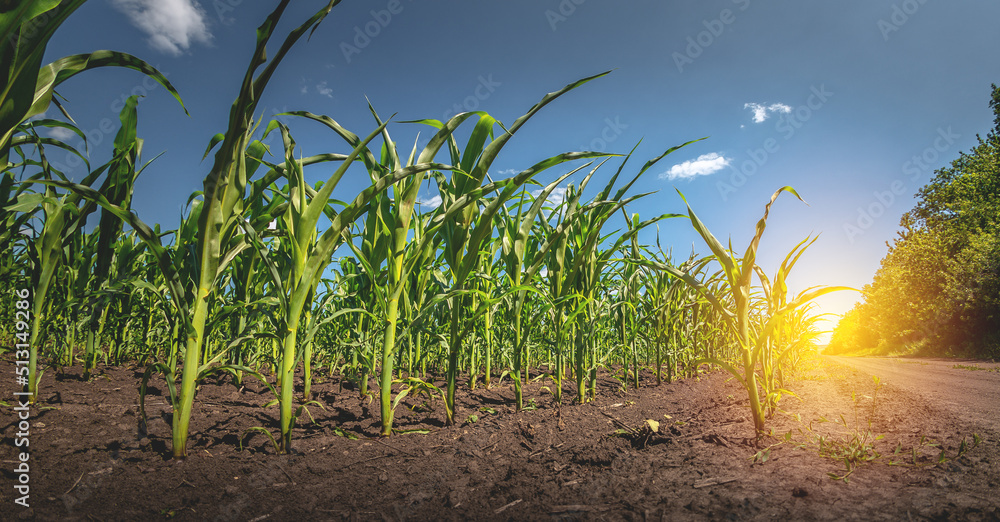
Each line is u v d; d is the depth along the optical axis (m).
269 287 2.69
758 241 1.68
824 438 1.62
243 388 2.39
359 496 1.18
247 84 1.15
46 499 1.05
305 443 1.59
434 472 1.37
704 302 3.78
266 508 1.09
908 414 2.06
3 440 1.38
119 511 1.03
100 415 1.67
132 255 2.27
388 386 1.75
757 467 1.33
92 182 1.72
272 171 1.74
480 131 1.83
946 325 16.20
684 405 2.48
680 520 0.98
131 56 1.25
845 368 4.91
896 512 0.98
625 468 1.38
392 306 1.73
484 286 2.56
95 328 2.23
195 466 1.32
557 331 2.42
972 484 1.13
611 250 2.35
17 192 1.80
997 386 3.70
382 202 1.84
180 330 1.61
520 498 1.16
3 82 0.96
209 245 1.32
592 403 2.51
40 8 0.94
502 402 2.48
